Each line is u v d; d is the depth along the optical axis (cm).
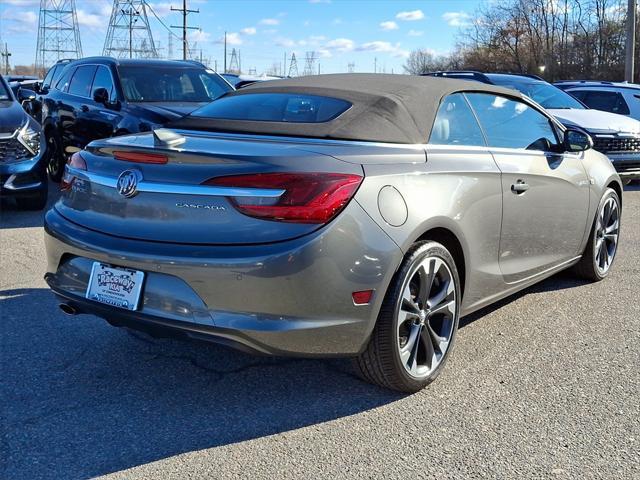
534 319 458
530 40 4250
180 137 324
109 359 381
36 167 756
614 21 3597
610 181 538
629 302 498
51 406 325
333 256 289
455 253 368
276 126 350
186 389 346
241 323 285
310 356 302
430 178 340
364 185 304
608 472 275
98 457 282
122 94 802
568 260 500
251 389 347
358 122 345
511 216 404
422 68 5600
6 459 279
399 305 319
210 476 270
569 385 355
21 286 510
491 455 287
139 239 304
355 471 274
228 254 283
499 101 438
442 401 336
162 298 296
